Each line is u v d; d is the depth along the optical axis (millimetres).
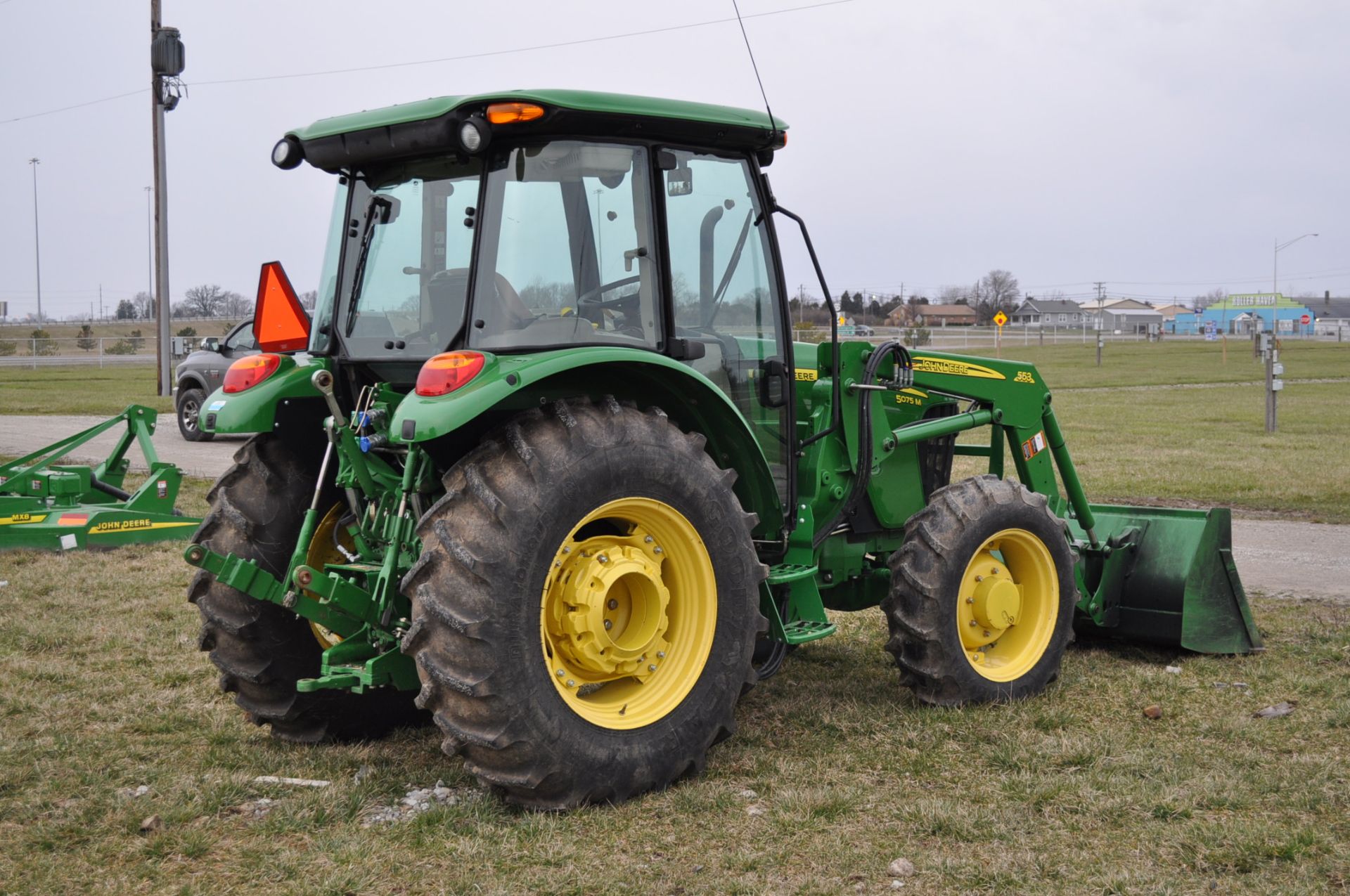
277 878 3287
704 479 4004
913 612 4820
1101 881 3217
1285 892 3141
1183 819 3656
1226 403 24078
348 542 4457
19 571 7641
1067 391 28656
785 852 3441
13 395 26188
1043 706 4883
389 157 4047
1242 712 4773
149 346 53438
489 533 3566
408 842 3516
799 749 4387
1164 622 5660
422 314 4008
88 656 5715
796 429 4871
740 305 4543
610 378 4043
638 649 3908
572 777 3689
